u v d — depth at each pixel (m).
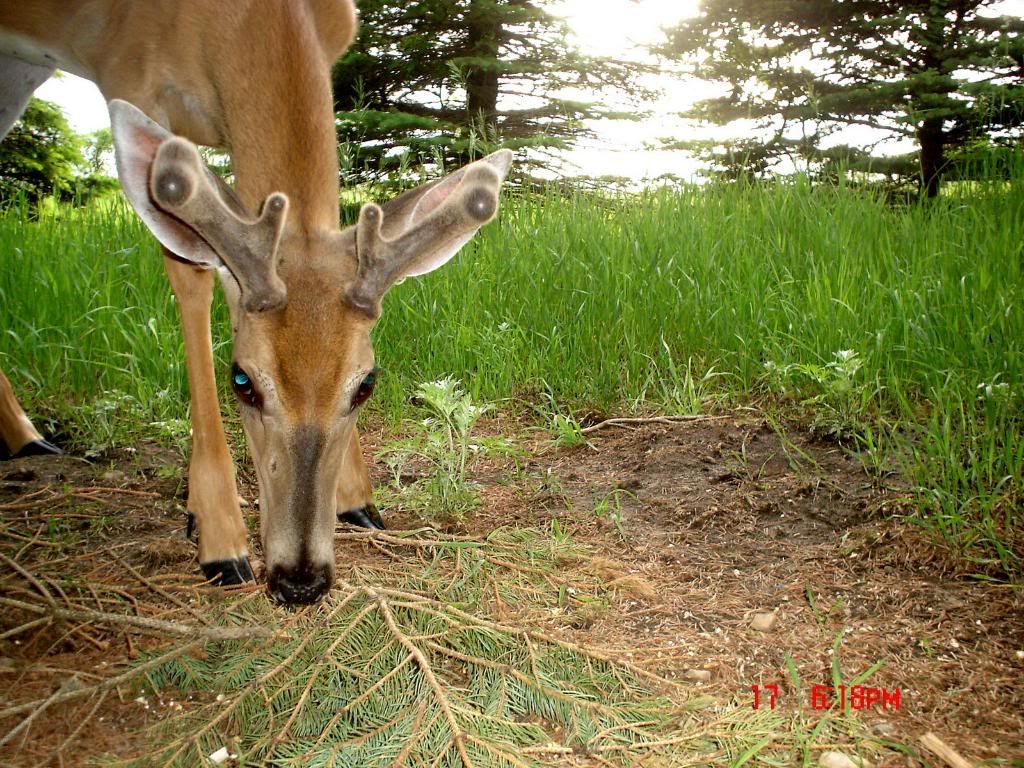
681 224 2.07
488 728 0.79
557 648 0.90
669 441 1.47
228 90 1.04
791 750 0.77
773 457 1.38
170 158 0.77
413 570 1.05
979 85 3.93
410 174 3.07
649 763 0.75
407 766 0.75
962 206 2.02
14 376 1.73
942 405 1.38
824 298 1.69
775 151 4.35
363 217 0.84
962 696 0.84
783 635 0.95
